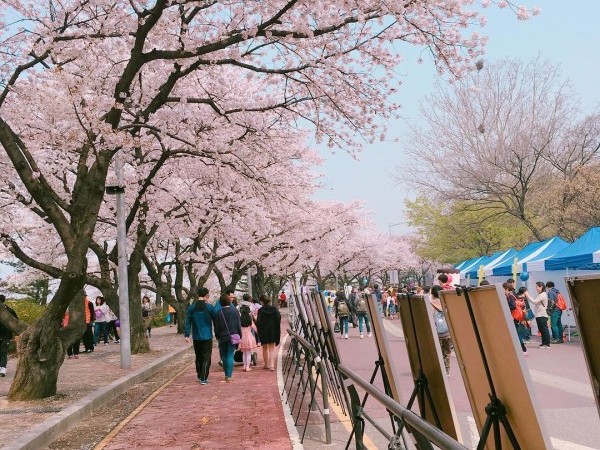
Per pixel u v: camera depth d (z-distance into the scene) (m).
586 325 1.93
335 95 13.41
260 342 16.78
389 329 28.55
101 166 11.66
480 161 36.81
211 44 11.16
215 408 10.45
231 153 16.09
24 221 25.59
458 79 12.32
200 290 14.09
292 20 11.67
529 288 23.53
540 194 37.91
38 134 13.91
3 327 15.66
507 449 2.63
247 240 28.30
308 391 11.89
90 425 9.44
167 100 13.00
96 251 20.23
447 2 11.16
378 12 11.10
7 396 11.10
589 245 18.22
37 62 13.01
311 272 61.34
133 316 20.94
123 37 13.39
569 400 9.45
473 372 2.89
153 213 22.34
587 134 36.69
